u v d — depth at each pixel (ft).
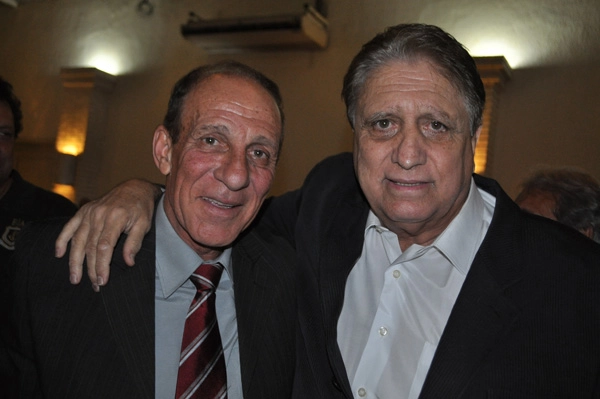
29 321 4.29
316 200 5.50
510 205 4.82
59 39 28.91
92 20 28.25
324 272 4.90
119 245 4.50
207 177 4.37
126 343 4.17
